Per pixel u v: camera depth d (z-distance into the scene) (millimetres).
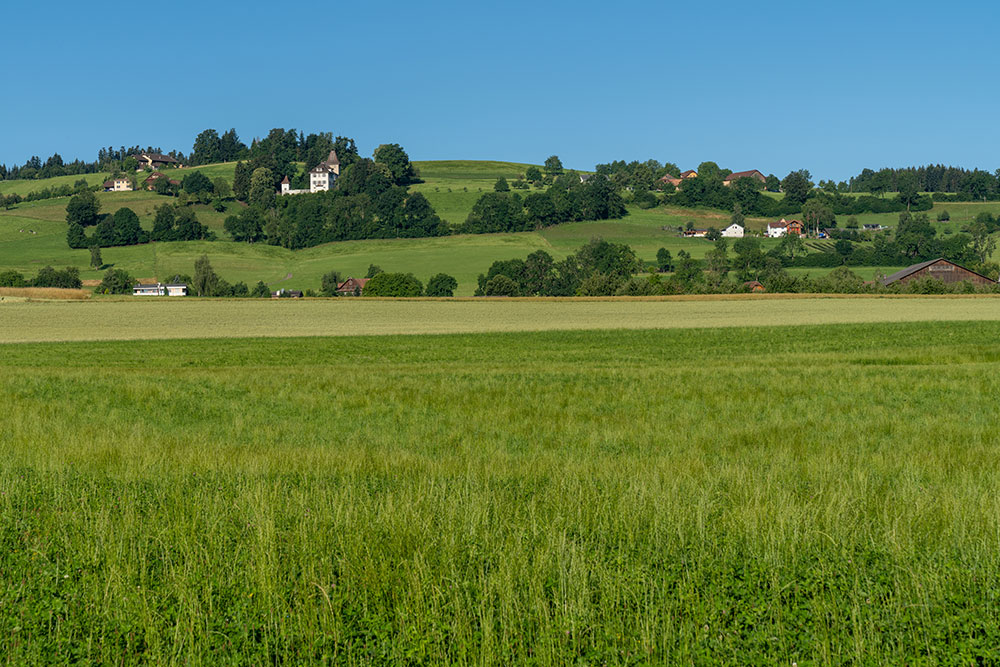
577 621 6898
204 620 7137
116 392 26000
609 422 20359
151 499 10906
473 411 22328
